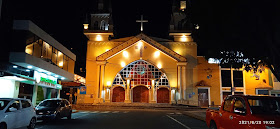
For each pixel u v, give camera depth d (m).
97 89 38.03
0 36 16.94
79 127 11.95
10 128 9.38
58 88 28.12
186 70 39.03
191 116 20.62
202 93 38.66
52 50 23.38
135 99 39.50
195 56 39.56
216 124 8.18
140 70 39.59
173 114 23.56
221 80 38.59
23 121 10.30
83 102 38.34
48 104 15.62
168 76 38.69
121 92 39.53
